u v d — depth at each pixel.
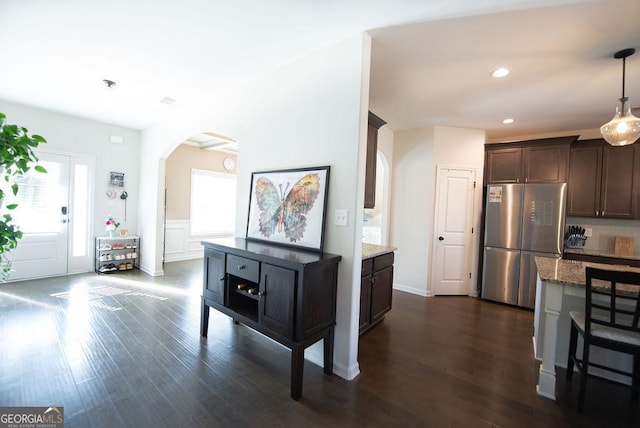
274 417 1.66
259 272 2.08
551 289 1.94
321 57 2.31
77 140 4.37
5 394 1.76
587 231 4.04
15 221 3.92
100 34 2.22
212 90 3.26
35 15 2.00
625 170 3.63
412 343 2.66
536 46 2.15
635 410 1.81
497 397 1.91
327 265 2.01
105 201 4.70
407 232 4.46
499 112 3.55
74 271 4.45
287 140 2.55
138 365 2.12
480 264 4.28
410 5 1.78
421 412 1.75
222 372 2.08
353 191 2.08
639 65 2.34
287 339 1.88
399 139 4.53
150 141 4.75
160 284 4.15
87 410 1.65
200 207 6.30
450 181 4.26
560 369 2.31
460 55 2.31
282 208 2.50
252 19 2.00
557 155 3.79
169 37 2.24
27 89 3.33
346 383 2.02
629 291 1.73
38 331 2.56
